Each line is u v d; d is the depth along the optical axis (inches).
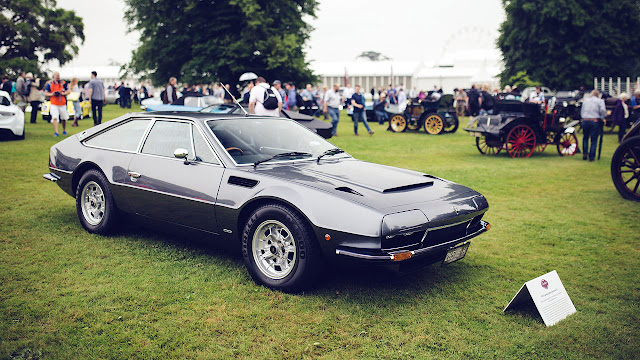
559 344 122.6
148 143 185.2
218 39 1125.1
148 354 113.6
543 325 133.0
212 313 134.9
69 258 174.4
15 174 329.1
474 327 130.7
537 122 487.2
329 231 135.6
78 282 153.6
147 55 1170.6
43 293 144.6
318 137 197.0
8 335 120.0
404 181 159.6
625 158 299.7
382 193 146.3
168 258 176.9
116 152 193.2
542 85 1437.0
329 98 657.0
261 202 152.4
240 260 176.4
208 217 162.1
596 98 454.6
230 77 1190.3
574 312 141.2
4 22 1876.2
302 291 148.2
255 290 150.2
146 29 1151.0
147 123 190.2
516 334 127.3
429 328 129.4
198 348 117.0
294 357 114.0
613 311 142.4
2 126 479.2
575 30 1430.9
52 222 218.2
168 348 116.5
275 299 144.2
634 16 1407.5
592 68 1444.4
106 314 132.6
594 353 118.4
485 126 493.4
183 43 1162.0
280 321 131.0
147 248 186.9
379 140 622.8
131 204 185.3
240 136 175.2
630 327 132.3
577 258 189.8
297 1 1234.0
